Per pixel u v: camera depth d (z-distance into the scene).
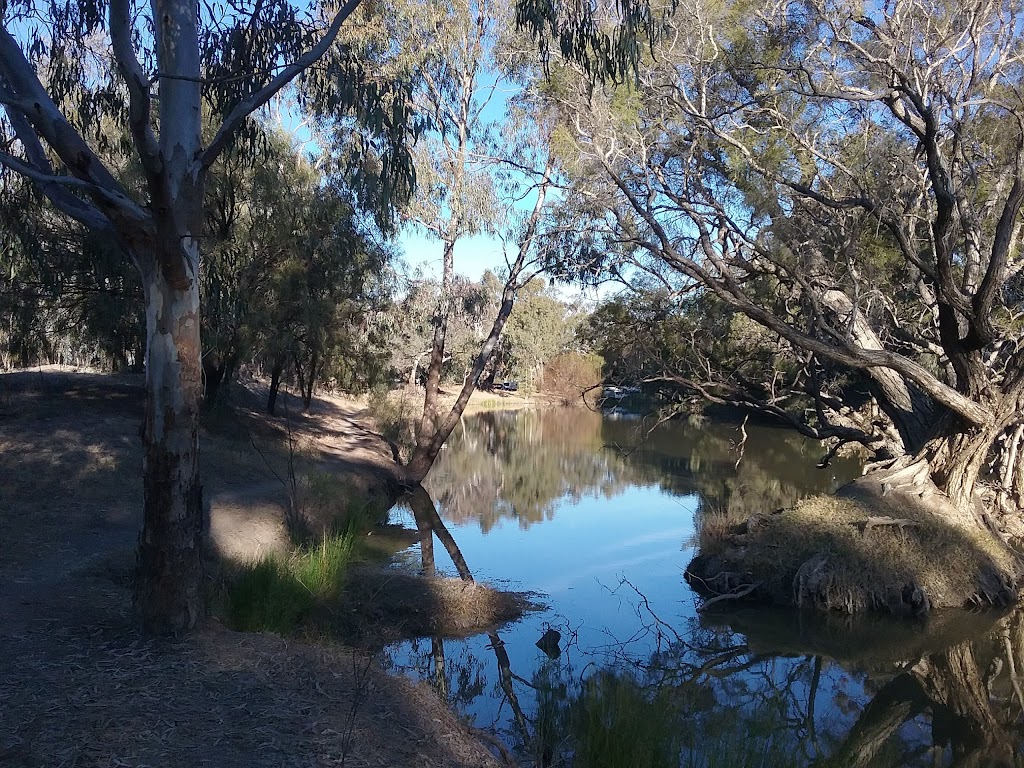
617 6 8.07
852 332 14.05
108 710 4.94
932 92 13.15
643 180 13.85
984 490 15.07
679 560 14.12
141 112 5.20
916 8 13.20
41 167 6.20
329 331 19.42
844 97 12.20
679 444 34.62
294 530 12.30
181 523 6.29
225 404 20.14
